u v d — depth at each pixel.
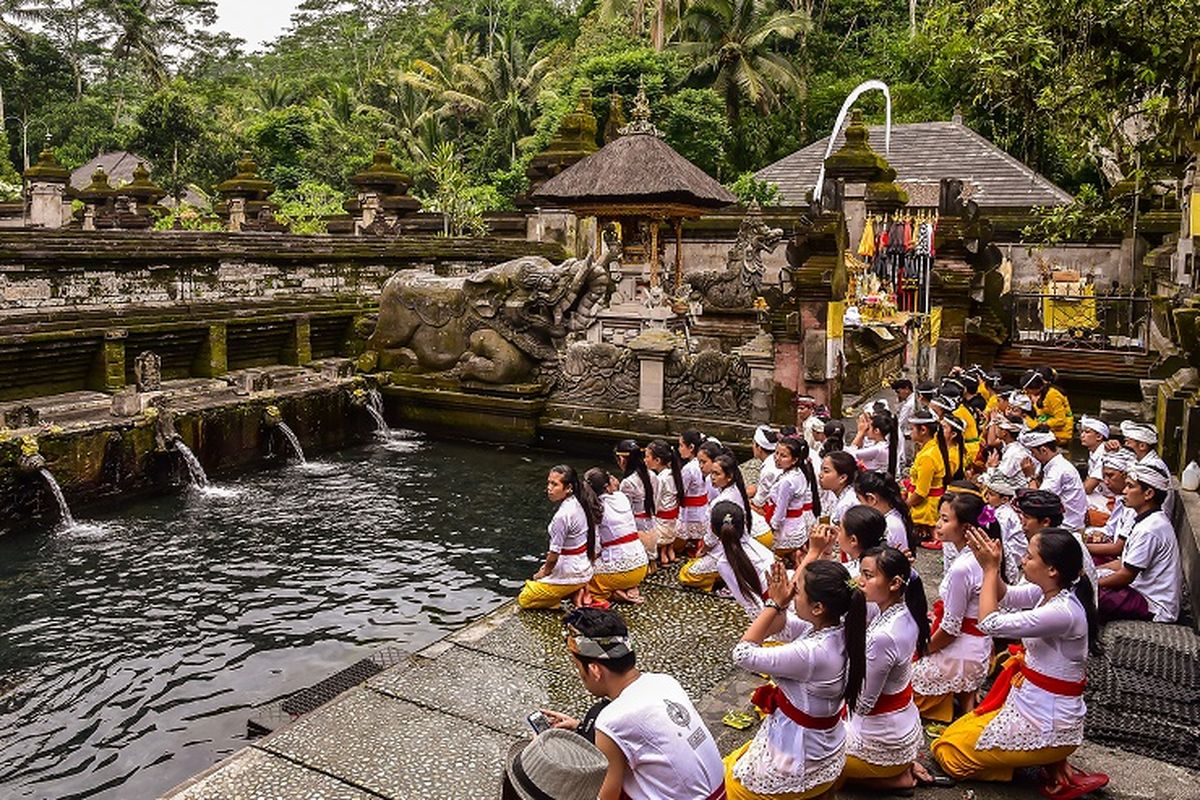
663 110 33.78
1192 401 8.30
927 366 15.31
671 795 3.29
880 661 4.20
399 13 63.78
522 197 26.23
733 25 37.50
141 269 14.85
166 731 7.04
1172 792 4.55
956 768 4.65
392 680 6.07
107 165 42.81
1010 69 11.52
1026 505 5.29
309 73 61.31
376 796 4.70
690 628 6.96
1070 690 4.38
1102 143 13.93
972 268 15.95
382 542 11.39
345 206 29.59
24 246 12.87
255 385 15.15
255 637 8.70
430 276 17.53
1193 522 7.22
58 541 11.13
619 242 20.92
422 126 43.38
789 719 3.96
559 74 41.53
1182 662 5.70
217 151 41.91
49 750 6.75
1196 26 9.91
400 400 17.48
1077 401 15.05
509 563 10.73
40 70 52.78
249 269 17.08
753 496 8.34
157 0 58.72
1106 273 20.88
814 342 12.93
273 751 5.13
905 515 5.84
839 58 40.06
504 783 3.52
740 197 27.45
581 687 5.98
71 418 12.54
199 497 13.11
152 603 9.43
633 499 8.20
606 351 15.78
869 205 17.19
